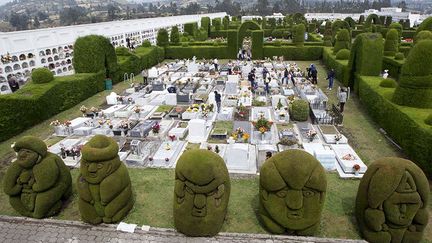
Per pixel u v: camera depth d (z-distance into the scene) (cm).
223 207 836
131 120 1706
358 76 2103
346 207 991
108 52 2444
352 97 2150
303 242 837
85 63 2288
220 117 1748
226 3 15188
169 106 1986
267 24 6272
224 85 2459
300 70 2938
